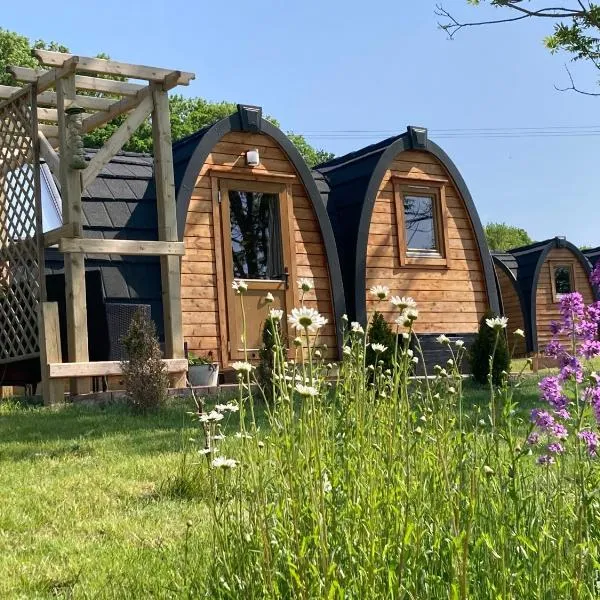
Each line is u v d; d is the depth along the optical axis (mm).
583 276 27359
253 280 14461
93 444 7582
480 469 3090
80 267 11094
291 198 15117
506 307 26547
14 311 11914
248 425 8000
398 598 2584
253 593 2883
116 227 13859
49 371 10703
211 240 14172
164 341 13047
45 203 14188
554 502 3158
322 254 15336
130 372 9750
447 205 17328
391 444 2982
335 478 2980
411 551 2770
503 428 3334
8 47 41562
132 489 5898
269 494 3312
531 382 13102
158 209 12055
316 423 2838
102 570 4211
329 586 2543
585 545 2752
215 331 14023
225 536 3219
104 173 14500
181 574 3758
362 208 15844
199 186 14172
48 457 7031
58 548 4625
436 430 3137
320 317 2898
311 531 2896
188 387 11609
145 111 11922
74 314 10992
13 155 12297
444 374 3781
